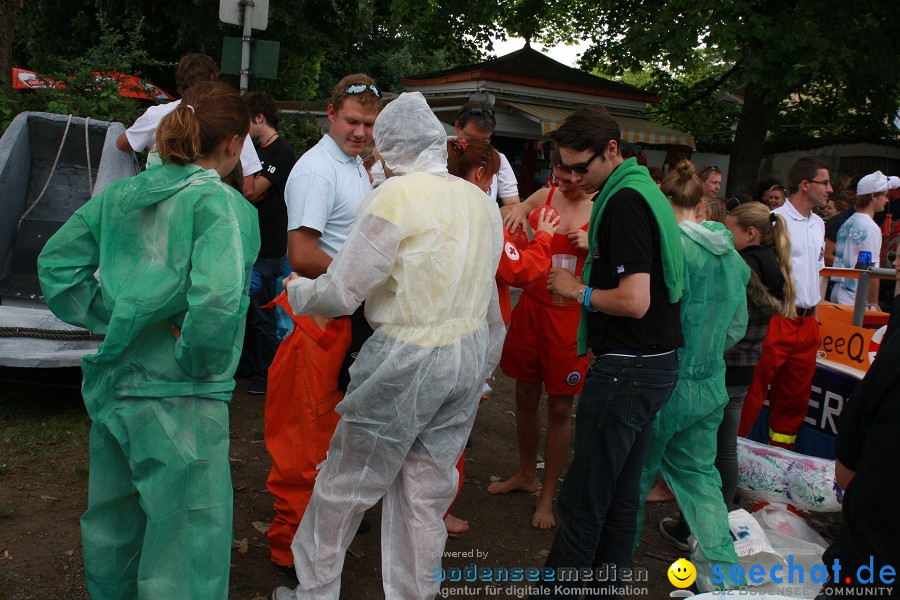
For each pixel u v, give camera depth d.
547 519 3.88
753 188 13.95
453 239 2.58
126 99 6.32
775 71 12.12
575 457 2.90
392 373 2.52
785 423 4.64
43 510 3.46
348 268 2.46
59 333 4.50
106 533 2.44
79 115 6.05
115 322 2.22
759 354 3.79
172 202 2.26
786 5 12.41
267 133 5.01
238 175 3.78
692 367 3.22
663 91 17.31
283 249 5.11
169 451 2.28
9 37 8.46
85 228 2.38
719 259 3.27
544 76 14.52
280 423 3.10
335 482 2.66
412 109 2.68
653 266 2.79
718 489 3.35
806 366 4.48
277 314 5.13
